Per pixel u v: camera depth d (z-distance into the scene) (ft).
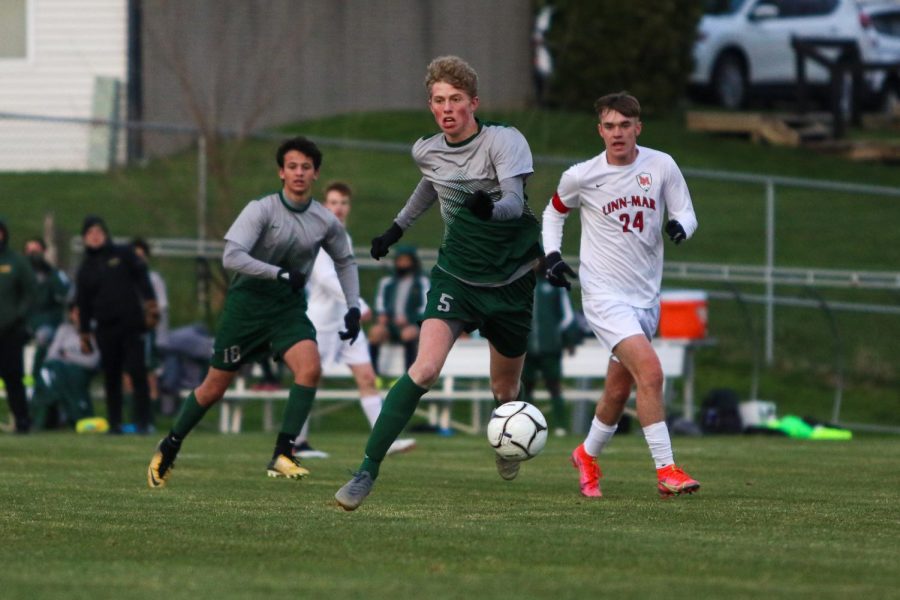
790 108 383.86
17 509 81.41
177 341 198.80
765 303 222.89
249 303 100.89
